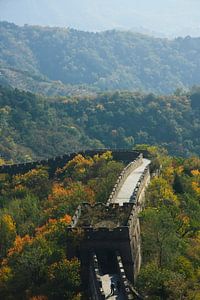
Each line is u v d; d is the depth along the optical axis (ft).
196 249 271.49
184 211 330.54
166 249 258.98
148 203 330.54
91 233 233.35
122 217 248.52
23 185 466.29
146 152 477.36
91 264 226.99
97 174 421.59
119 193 327.26
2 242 339.36
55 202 371.76
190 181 407.64
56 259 252.62
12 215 373.81
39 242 282.56
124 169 374.63
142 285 226.79
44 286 238.27
